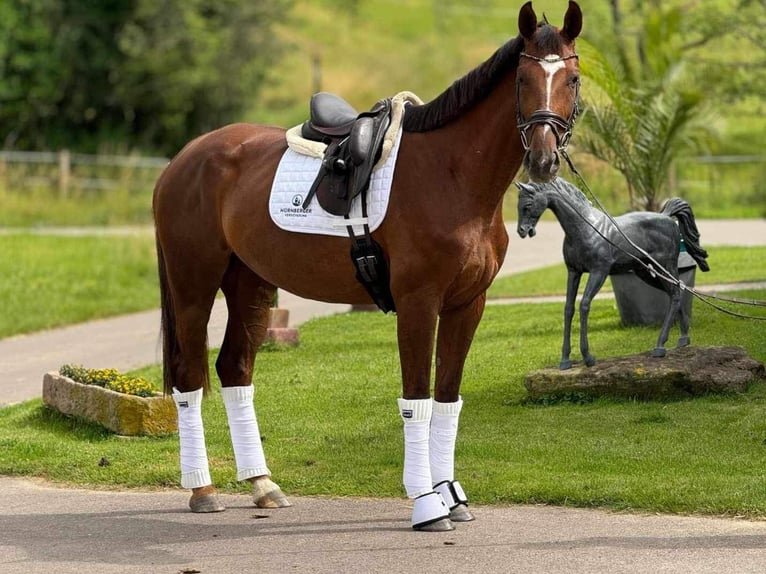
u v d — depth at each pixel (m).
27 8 52.03
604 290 20.89
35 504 10.12
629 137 18.25
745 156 39.44
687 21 33.34
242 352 10.15
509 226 31.27
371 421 12.53
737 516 8.93
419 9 74.75
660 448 10.83
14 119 52.97
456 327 9.09
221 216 9.87
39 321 22.14
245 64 52.88
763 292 18.17
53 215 36.84
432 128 8.76
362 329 18.14
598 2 36.50
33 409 13.86
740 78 34.31
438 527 8.82
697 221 31.94
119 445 12.01
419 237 8.57
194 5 51.81
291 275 9.39
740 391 12.55
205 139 10.23
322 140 9.48
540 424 11.98
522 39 8.32
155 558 8.40
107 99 52.81
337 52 64.44
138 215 38.25
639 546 8.27
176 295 10.14
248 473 9.93
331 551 8.43
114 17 52.28
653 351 13.12
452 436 9.24
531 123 8.04
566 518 9.10
